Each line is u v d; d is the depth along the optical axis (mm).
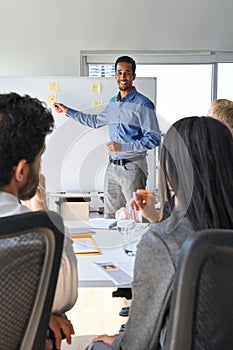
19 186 1129
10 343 864
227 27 4973
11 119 1064
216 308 785
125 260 1580
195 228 1014
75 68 4988
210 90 5211
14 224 773
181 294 750
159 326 1024
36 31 4910
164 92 5152
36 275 837
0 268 795
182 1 4914
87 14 4906
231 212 1008
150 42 4984
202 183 1012
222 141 1027
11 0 4848
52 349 1218
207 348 818
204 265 741
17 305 840
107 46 4973
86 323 2646
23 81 4387
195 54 5047
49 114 1156
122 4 4902
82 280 1358
